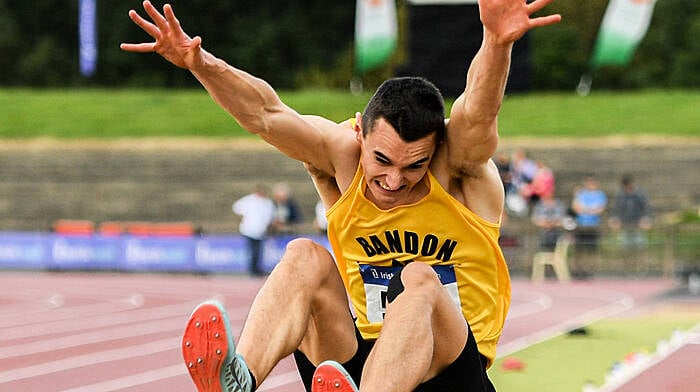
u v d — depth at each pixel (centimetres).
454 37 3550
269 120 1234
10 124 8512
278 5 12988
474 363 1202
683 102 8469
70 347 3066
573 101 8644
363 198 1230
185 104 9019
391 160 1168
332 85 11219
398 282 1160
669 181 7288
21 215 7656
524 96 8850
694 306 4147
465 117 1164
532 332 3325
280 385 2392
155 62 12688
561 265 5422
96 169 7862
